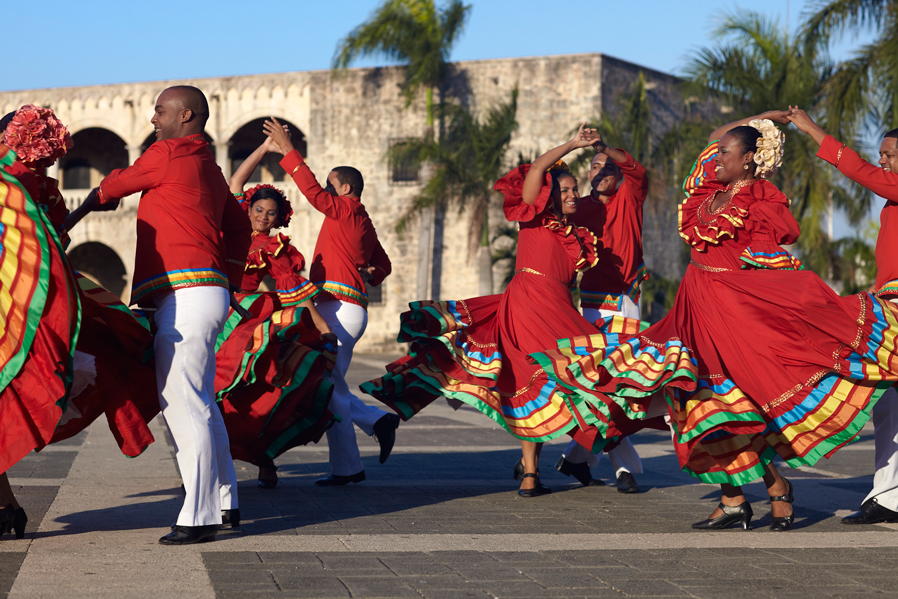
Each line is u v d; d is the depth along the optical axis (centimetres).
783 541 439
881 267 516
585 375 477
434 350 595
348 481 616
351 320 630
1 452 374
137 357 431
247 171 628
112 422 423
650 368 458
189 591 325
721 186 492
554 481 650
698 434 448
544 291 588
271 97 3206
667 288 2548
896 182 492
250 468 700
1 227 382
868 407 458
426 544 416
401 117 3080
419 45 2819
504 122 2509
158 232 418
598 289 641
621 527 473
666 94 3023
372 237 654
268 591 327
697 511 527
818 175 1781
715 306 472
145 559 375
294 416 580
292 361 541
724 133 496
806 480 661
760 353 464
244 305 537
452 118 2627
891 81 1595
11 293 379
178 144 425
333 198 625
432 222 2906
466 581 349
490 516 499
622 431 508
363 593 328
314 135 3158
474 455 793
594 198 651
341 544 412
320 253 637
